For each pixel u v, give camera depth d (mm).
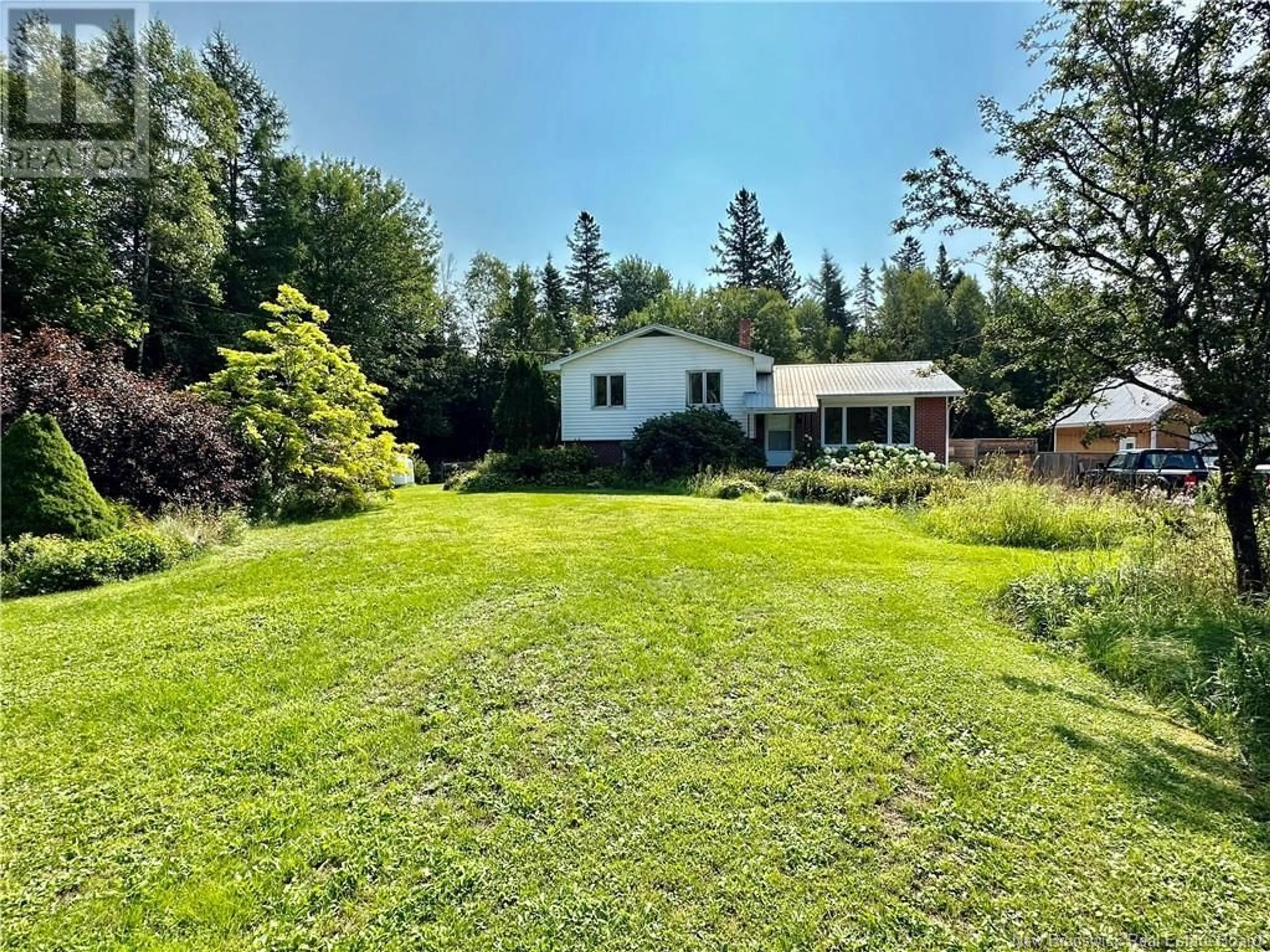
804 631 4438
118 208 17562
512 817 2391
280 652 4078
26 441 6863
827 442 19031
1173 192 3996
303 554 7184
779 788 2576
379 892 2014
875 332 40156
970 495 9414
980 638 4387
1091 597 4770
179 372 16703
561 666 3820
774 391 19016
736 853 2186
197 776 2680
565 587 5570
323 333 12398
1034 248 5031
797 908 1942
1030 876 2072
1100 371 4785
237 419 10594
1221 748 2932
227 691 3496
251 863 2145
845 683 3580
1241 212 3824
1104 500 8891
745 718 3176
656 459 16875
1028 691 3523
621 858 2164
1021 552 7297
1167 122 4363
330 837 2273
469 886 2035
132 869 2117
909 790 2572
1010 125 4988
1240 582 4664
